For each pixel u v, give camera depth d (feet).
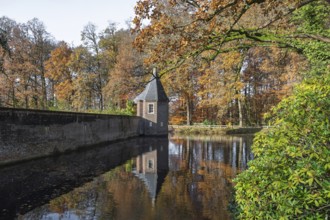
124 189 40.88
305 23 43.21
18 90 109.81
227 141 104.53
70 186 41.93
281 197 13.84
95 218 30.30
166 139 114.11
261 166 14.89
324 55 38.22
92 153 74.23
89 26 159.22
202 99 156.66
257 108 163.94
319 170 12.96
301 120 15.03
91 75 152.15
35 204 34.06
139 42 27.09
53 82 161.89
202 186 42.57
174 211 32.40
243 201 15.76
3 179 44.11
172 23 26.76
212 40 29.07
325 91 15.74
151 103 131.34
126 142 102.94
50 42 156.66
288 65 105.60
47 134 65.00
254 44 35.99
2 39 75.20
